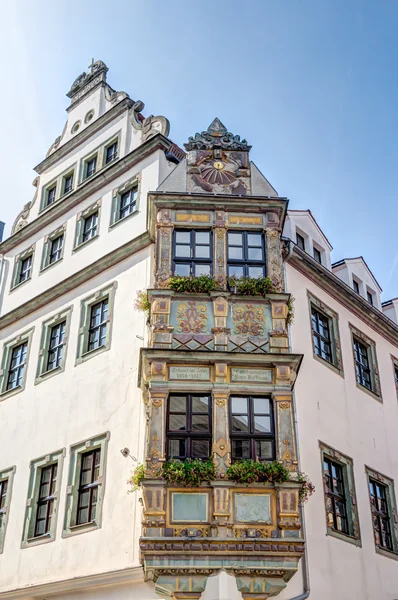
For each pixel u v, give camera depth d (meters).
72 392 22.86
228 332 19.16
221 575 16.88
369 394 25.02
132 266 23.12
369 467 23.25
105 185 25.88
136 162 24.97
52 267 26.36
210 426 18.06
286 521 16.97
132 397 20.91
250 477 17.22
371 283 28.67
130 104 26.80
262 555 16.69
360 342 26.03
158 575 16.66
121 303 22.86
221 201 21.02
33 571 20.83
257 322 19.45
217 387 18.36
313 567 19.03
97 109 28.25
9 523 22.42
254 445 18.00
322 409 22.12
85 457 21.59
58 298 25.42
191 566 16.55
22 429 23.94
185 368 18.58
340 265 27.62
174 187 21.55
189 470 17.14
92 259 24.72
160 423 17.83
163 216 20.75
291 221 25.45
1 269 28.97
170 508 17.00
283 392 18.48
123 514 19.36
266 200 21.14
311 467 20.59
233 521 16.92
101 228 25.08
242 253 20.61
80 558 19.78
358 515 21.75
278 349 19.06
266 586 16.80
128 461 19.97
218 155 22.20
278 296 19.73
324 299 24.67
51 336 25.09
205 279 19.70
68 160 28.36
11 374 26.02
